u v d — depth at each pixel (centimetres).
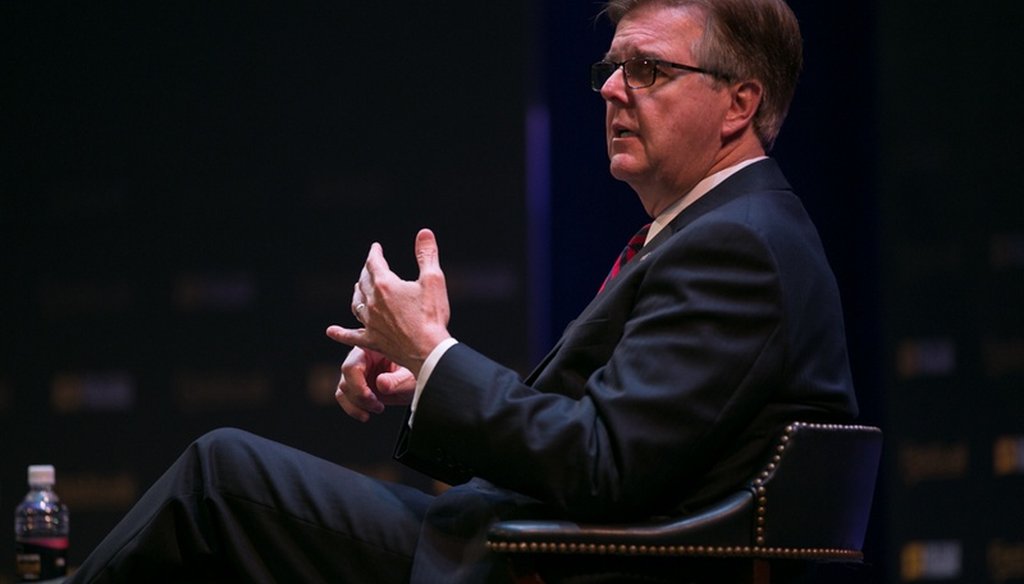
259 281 1470
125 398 1476
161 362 1474
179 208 1478
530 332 1438
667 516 475
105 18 1479
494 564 473
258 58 1474
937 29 1384
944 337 1378
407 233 1457
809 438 468
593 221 1102
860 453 493
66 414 1479
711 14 533
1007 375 1378
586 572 465
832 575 1129
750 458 473
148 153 1481
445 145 1461
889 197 1377
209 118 1476
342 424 1452
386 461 1445
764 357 464
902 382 1369
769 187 529
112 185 1483
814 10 1055
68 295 1483
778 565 498
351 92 1468
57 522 816
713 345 462
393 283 488
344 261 1463
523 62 1454
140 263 1478
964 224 1382
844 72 1055
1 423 1479
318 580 495
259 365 1465
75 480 1474
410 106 1465
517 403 460
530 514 483
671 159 534
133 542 481
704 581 476
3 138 1481
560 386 507
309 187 1468
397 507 511
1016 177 1385
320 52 1470
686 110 529
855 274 1059
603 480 450
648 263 500
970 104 1384
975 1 1382
